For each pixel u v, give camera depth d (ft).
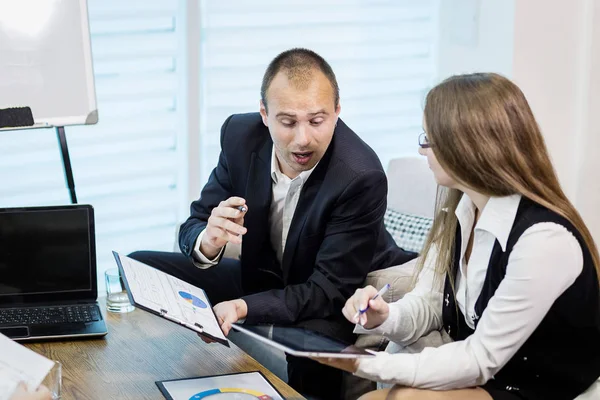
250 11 9.75
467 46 10.20
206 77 9.68
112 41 9.20
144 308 5.20
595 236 10.03
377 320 5.82
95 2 9.01
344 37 10.37
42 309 6.20
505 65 9.60
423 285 6.21
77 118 7.86
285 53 6.60
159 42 9.43
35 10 7.64
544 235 5.13
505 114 5.15
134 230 9.82
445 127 5.18
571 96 9.80
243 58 9.82
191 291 6.06
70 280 6.34
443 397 5.20
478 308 5.60
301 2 10.02
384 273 7.13
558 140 9.86
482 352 5.20
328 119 6.49
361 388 7.00
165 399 4.96
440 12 10.68
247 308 6.32
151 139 9.67
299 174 6.98
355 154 6.87
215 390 5.10
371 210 6.78
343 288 6.73
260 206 7.20
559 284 5.11
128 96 9.41
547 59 9.61
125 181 9.64
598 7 9.48
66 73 7.78
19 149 9.07
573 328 5.33
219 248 6.97
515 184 5.20
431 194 8.35
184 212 10.01
